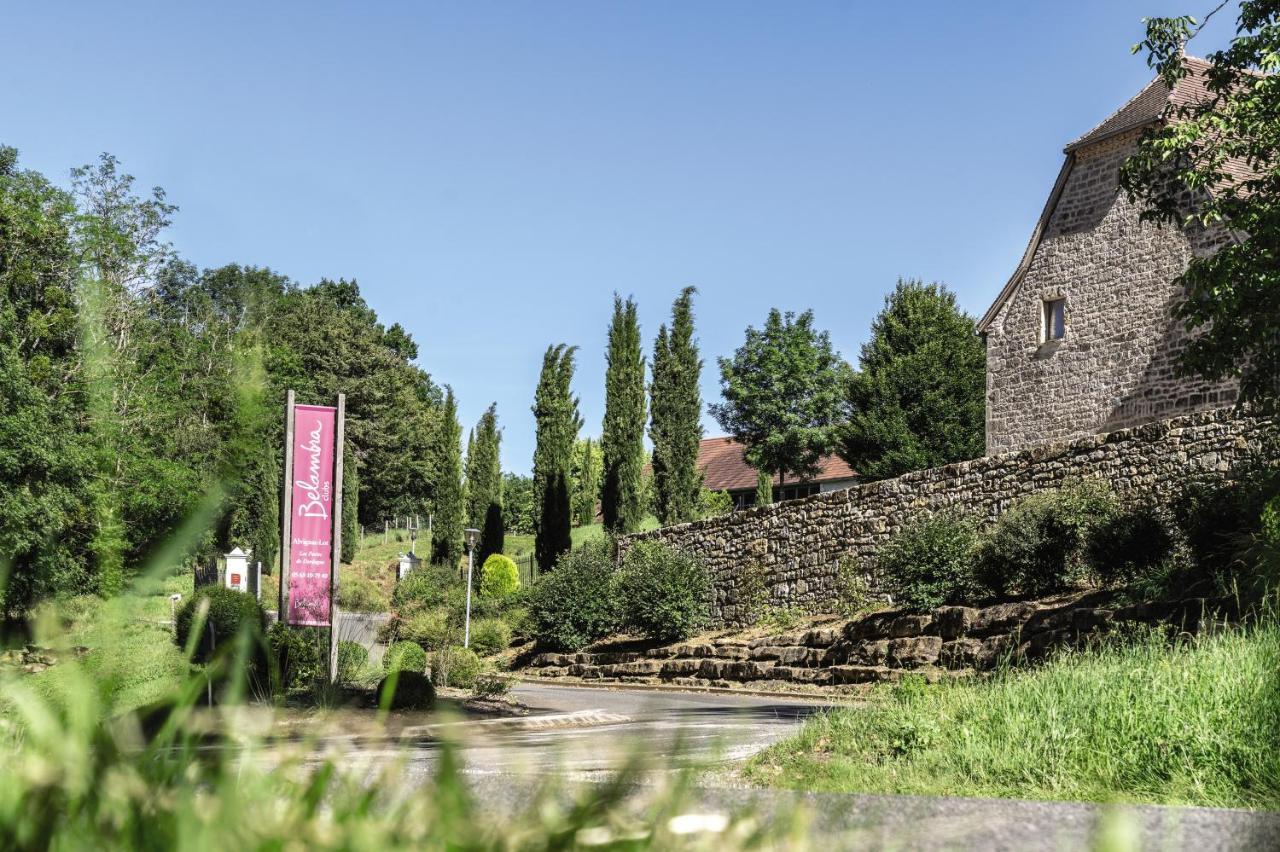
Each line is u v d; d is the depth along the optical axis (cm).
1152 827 225
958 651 1716
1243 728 536
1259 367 1294
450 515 4853
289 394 1464
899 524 2273
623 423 3778
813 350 4819
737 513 2652
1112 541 1662
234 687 78
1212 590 1395
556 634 2755
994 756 591
